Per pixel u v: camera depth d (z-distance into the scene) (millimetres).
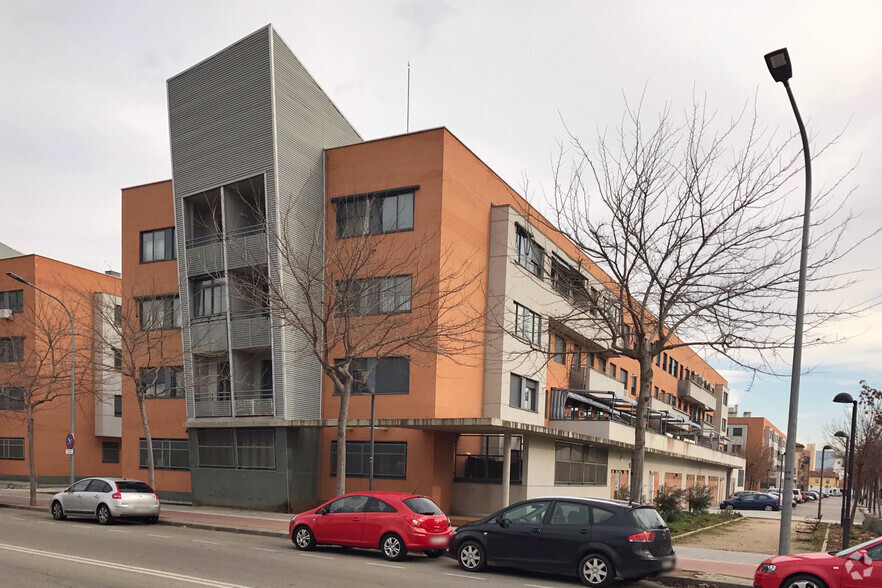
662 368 48000
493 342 25328
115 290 41281
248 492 23969
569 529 11656
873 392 27734
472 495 23469
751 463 86750
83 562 11891
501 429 21094
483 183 25781
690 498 31016
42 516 21266
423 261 22609
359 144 24781
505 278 25562
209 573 11102
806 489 126875
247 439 24266
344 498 14383
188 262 26391
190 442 25922
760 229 14477
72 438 25875
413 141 23641
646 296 14859
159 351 27469
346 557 13633
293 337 23578
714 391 68438
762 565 9977
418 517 13430
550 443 24547
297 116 24609
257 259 23922
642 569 10977
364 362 23703
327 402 24578
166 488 27766
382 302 22734
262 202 25750
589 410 33531
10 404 37625
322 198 25312
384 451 22969
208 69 25547
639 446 14703
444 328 20578
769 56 11688
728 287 14625
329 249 22562
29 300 36312
